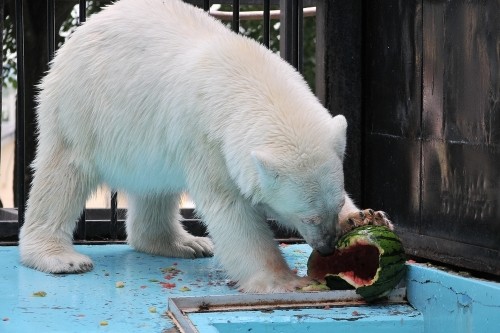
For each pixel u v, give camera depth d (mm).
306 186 5406
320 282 5809
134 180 6512
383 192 7422
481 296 5215
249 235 5852
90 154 6547
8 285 6078
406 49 7008
